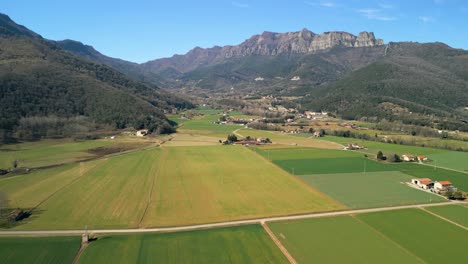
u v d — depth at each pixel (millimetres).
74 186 108125
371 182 116938
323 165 141875
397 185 113375
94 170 128875
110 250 66188
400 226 79312
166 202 94562
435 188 107688
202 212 87188
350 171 132125
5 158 143375
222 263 61531
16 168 128875
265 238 72000
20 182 111688
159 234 73625
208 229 76438
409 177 124000
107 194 100750
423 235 74625
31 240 70125
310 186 111500
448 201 97375
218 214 85875
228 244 69062
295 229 76750
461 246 69500
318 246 68688
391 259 64062
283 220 82062
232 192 104312
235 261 62281
